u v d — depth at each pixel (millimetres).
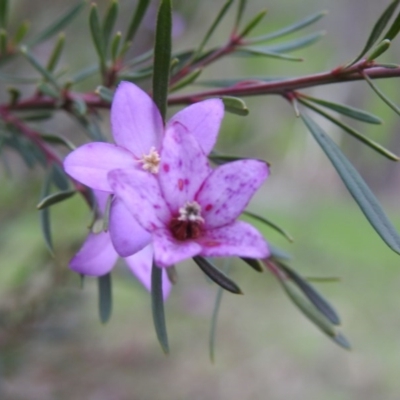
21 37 291
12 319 403
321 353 895
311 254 753
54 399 516
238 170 225
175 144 225
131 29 269
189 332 728
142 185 223
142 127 233
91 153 229
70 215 473
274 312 901
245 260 230
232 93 252
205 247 220
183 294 573
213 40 622
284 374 852
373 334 933
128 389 646
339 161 240
